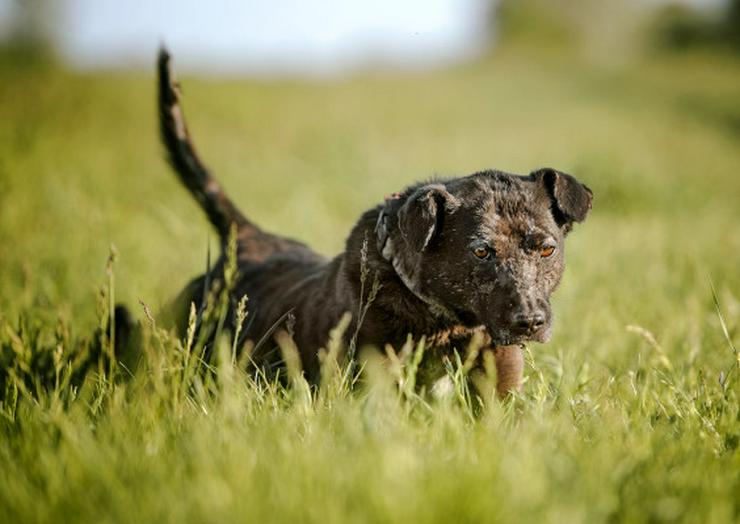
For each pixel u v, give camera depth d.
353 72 79.69
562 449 5.31
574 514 4.34
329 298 7.41
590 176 21.20
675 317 9.64
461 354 7.06
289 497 4.48
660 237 15.11
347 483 4.62
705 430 6.10
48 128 26.36
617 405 6.50
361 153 26.22
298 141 29.30
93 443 5.20
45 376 7.63
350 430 5.22
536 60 113.81
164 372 6.46
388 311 6.94
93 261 11.34
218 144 27.77
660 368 7.89
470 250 6.70
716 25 121.12
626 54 132.62
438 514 4.38
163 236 13.74
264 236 9.49
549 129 38.53
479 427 5.57
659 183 21.41
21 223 13.71
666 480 5.02
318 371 7.31
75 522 4.46
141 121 32.06
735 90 64.38
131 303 10.03
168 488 4.61
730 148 36.06
